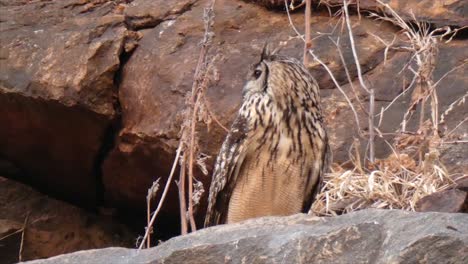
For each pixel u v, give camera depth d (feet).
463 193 36.37
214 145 43.29
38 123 47.14
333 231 26.68
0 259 48.49
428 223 26.43
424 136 40.68
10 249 48.55
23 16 49.44
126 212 49.32
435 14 46.93
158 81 45.96
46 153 48.16
